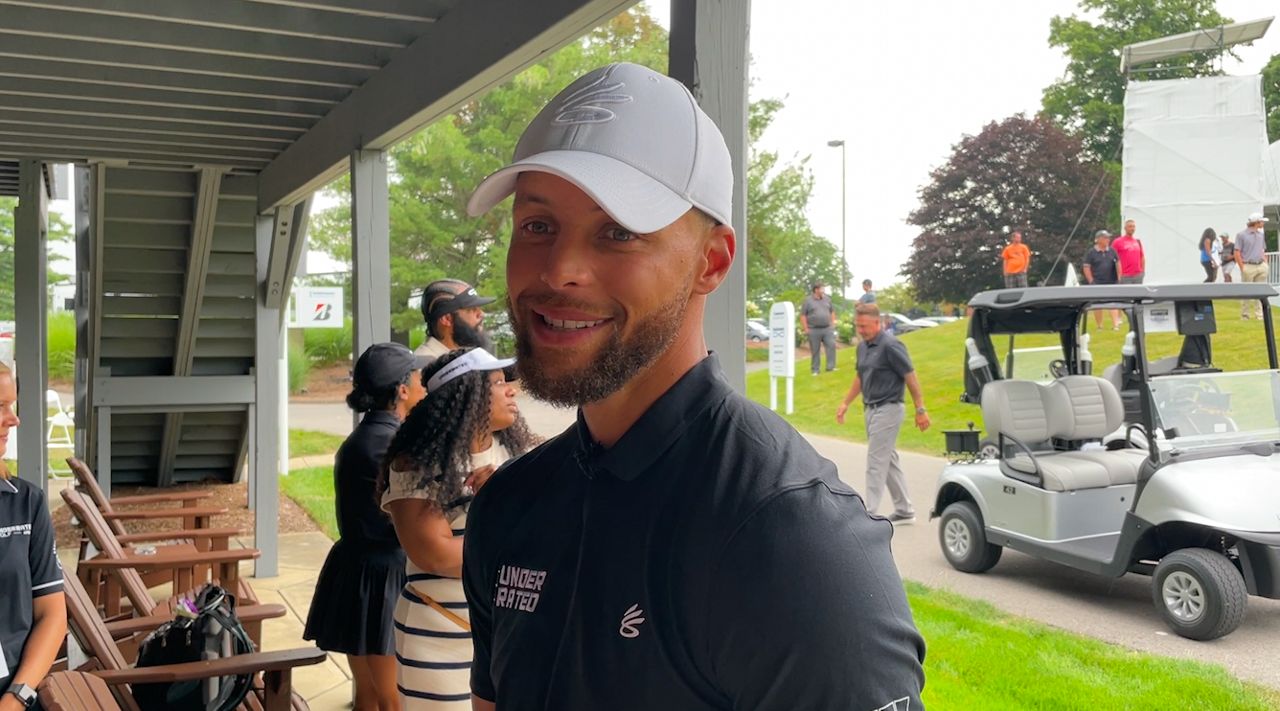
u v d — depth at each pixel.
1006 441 5.64
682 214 1.03
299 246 6.78
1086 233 23.45
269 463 6.64
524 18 2.95
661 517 1.03
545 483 1.19
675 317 1.05
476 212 1.17
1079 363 6.22
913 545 6.48
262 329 6.65
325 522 8.28
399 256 18.39
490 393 2.62
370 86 4.37
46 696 2.10
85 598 3.32
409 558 2.59
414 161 18.02
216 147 5.91
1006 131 24.34
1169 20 24.36
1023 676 4.04
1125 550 4.74
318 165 5.14
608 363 1.03
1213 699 3.62
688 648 1.00
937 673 4.18
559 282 1.02
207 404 7.51
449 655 2.58
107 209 6.77
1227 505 4.33
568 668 1.06
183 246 7.10
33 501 2.75
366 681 3.80
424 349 3.99
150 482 9.84
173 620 3.17
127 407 7.35
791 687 0.92
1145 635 4.43
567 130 1.06
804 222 23.23
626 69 1.11
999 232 24.09
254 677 3.40
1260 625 4.44
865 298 7.11
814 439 10.05
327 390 22.52
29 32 3.91
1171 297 5.14
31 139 5.88
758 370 16.33
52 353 24.98
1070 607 4.97
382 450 3.41
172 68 4.38
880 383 6.96
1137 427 4.98
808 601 0.92
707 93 2.13
